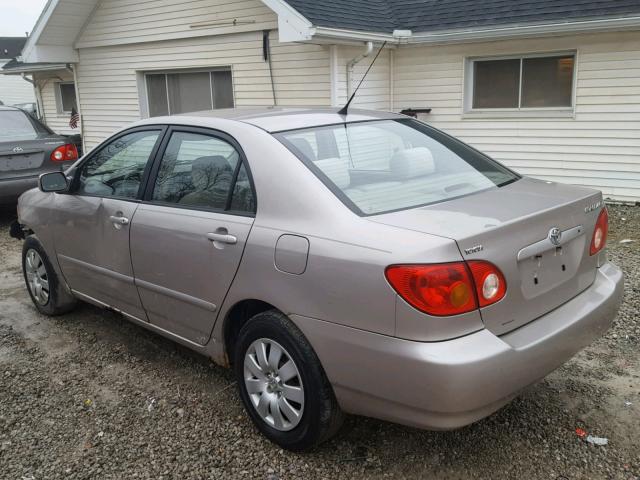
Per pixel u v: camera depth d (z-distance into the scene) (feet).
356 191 9.79
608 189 30.76
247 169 10.55
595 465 9.78
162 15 38.29
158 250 11.87
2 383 13.07
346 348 8.83
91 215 13.70
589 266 10.53
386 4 35.45
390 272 8.26
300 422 9.86
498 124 32.81
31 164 28.07
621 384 12.17
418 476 9.66
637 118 29.27
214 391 12.50
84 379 13.16
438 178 10.99
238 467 10.04
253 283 10.02
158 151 12.52
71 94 54.44
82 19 42.01
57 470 10.10
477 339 8.25
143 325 13.32
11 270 21.75
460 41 31.58
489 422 11.02
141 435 11.02
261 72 34.76
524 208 9.50
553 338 9.04
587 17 27.91
